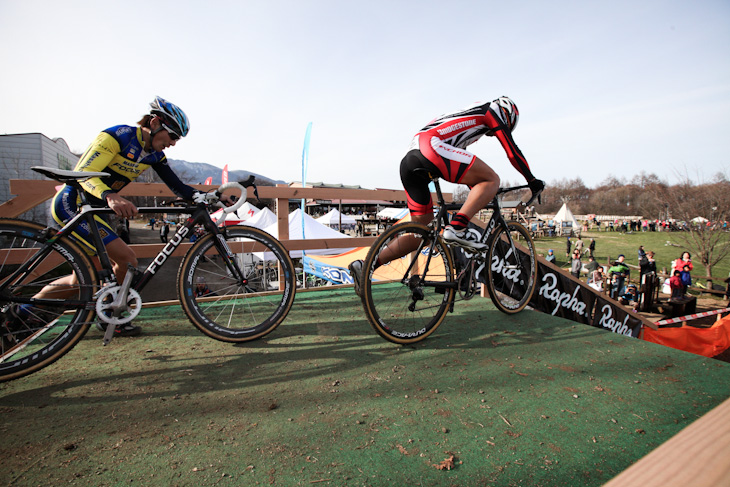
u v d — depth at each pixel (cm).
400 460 131
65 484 118
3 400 170
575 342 247
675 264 1127
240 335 236
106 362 210
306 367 206
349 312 309
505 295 391
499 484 120
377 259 243
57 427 149
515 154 260
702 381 193
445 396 175
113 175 235
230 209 244
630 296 1238
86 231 224
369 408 165
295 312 308
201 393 177
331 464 129
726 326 523
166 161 259
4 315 195
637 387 186
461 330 271
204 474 123
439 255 272
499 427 151
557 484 120
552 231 3762
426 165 247
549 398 175
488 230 292
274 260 366
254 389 181
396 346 238
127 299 208
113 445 138
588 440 143
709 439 34
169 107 236
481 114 253
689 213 1772
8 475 122
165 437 143
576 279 439
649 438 145
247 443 140
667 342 491
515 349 235
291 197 372
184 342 241
